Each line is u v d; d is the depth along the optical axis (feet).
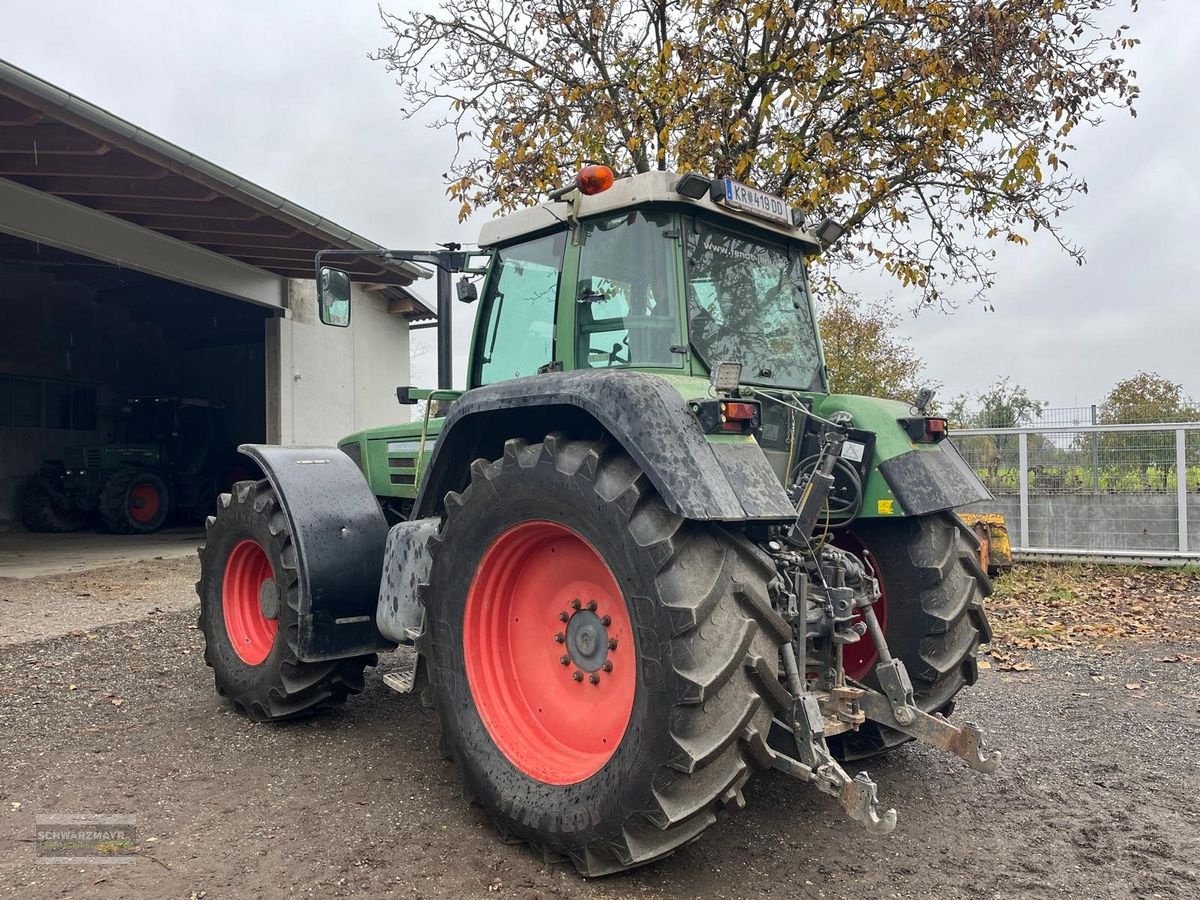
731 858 8.97
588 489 8.32
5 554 36.94
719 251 10.85
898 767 11.74
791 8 23.76
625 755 7.93
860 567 9.82
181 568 32.32
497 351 12.28
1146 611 22.44
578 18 25.59
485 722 9.45
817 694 9.01
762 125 25.67
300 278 43.09
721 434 8.46
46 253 41.06
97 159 27.02
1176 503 28.45
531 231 11.60
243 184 28.55
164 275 35.29
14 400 50.37
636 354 10.18
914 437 11.12
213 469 52.34
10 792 10.51
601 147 25.31
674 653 7.57
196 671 16.57
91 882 8.28
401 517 15.19
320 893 8.13
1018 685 15.76
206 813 9.92
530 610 9.79
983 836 9.57
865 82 23.66
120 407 51.80
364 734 12.80
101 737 12.61
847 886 8.40
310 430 44.88
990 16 22.31
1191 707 14.37
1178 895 8.24
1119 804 10.45
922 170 25.04
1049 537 30.04
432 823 9.70
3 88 21.17
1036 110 23.56
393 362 53.83
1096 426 29.53
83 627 20.94
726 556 8.06
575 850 8.37
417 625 11.08
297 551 12.27
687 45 23.44
